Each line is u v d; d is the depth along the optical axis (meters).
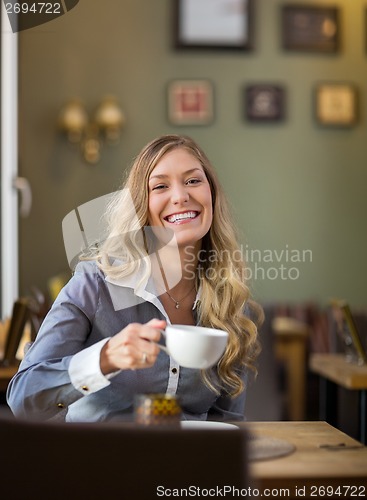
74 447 1.13
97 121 6.56
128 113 6.64
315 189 6.82
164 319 1.95
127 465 1.13
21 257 6.46
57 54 6.55
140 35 6.65
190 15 6.68
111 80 6.62
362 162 6.84
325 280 6.82
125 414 1.88
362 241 6.86
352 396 3.70
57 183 6.55
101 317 1.90
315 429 1.83
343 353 4.21
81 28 6.59
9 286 6.15
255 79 6.76
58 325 1.86
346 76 6.83
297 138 6.80
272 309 6.14
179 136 2.06
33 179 6.52
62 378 1.67
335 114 6.81
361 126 6.84
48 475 1.13
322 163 6.82
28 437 1.13
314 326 6.36
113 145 6.62
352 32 6.84
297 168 6.80
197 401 1.94
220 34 6.71
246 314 2.11
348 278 6.83
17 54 6.21
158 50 6.67
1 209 6.17
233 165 6.75
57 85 6.55
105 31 6.61
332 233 6.84
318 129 6.82
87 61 6.59
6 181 6.17
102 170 6.60
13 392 1.76
